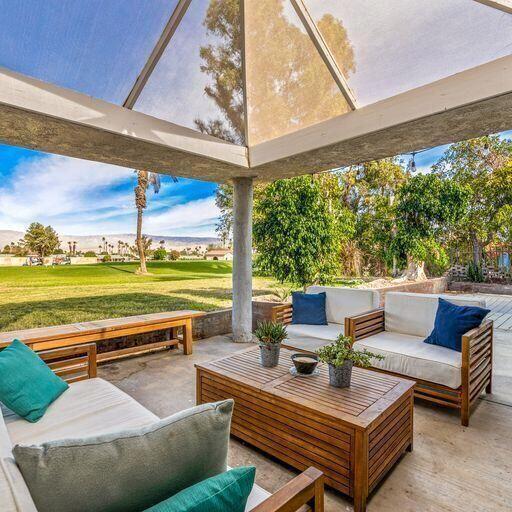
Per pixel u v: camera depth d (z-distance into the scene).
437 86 2.65
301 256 5.86
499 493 1.80
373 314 3.47
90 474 0.80
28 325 4.19
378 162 10.88
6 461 0.85
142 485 0.84
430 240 8.94
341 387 2.09
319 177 6.84
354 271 10.66
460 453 2.16
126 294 6.10
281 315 3.95
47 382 1.96
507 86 2.32
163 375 3.50
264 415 2.09
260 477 1.94
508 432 2.41
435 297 3.33
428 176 8.56
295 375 2.30
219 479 0.85
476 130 3.02
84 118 2.71
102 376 3.47
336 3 2.52
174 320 4.02
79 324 3.53
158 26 2.49
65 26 2.25
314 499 1.07
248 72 3.32
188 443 0.92
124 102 2.94
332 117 3.36
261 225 6.00
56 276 5.83
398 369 2.82
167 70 2.83
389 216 9.36
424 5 2.31
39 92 2.48
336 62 2.90
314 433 1.85
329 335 3.47
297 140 3.64
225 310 5.32
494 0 2.09
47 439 1.55
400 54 2.64
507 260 10.66
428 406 2.82
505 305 7.60
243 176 4.64
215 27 2.73
